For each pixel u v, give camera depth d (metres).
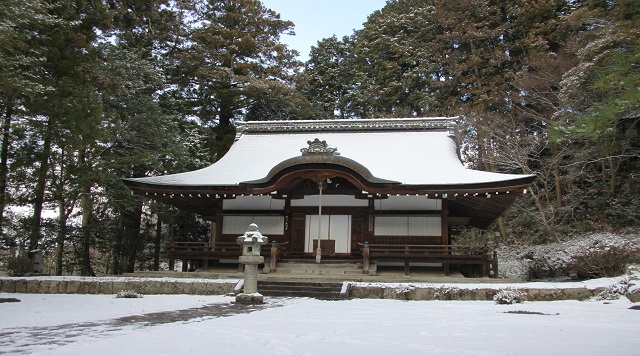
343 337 6.73
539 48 34.62
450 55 40.38
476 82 38.41
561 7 37.41
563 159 31.81
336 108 48.97
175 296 13.68
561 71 29.59
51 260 27.38
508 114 32.91
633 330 7.78
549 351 5.76
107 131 20.41
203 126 33.28
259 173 22.94
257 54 36.84
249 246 12.52
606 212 28.05
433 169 21.83
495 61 36.84
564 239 28.17
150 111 23.20
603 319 9.27
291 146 25.89
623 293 12.51
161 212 26.64
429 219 20.52
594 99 21.31
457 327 7.98
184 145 26.45
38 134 18.92
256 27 37.31
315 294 14.16
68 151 18.52
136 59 23.50
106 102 21.38
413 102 41.28
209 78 33.47
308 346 5.89
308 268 19.50
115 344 5.66
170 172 26.81
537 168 32.97
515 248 30.86
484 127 30.98
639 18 7.70
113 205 23.39
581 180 31.42
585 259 17.64
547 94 31.36
